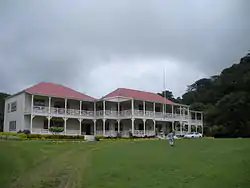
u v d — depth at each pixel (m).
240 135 74.69
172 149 28.20
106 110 59.06
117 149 29.84
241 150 24.56
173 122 65.00
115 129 60.72
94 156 24.91
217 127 77.94
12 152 22.98
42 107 52.78
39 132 51.34
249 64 87.44
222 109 79.44
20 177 16.42
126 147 31.80
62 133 54.34
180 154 23.91
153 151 26.80
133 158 22.36
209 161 19.81
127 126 61.56
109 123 60.53
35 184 15.04
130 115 58.06
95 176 16.50
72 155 26.52
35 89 54.72
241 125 75.19
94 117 59.66
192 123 70.25
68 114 55.91
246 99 76.06
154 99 64.94
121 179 15.65
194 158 21.42
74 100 58.62
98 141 44.94
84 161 22.50
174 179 15.35
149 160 21.09
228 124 77.75
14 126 55.62
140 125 62.59
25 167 19.14
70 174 17.47
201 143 34.28
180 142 36.88
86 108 60.53
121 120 60.97
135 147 31.48
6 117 58.94
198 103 91.62
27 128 52.69
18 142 33.59
